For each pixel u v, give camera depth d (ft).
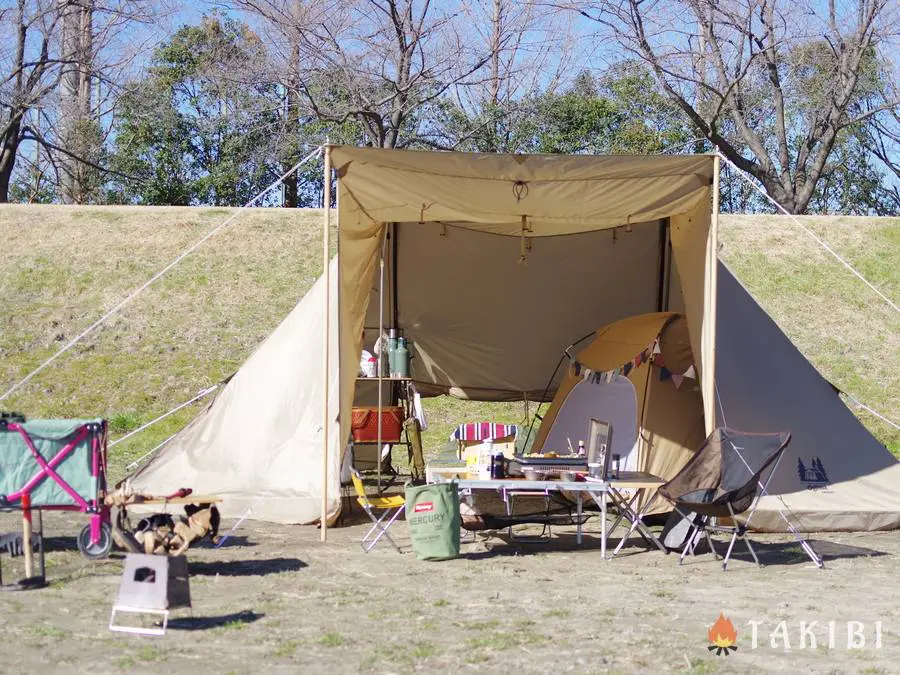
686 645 15.92
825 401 28.96
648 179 25.75
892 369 49.24
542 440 31.07
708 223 26.40
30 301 51.96
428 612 17.79
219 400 29.86
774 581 21.15
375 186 25.72
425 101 70.79
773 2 70.85
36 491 19.80
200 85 79.61
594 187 25.72
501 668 14.48
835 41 71.20
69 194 81.56
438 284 37.19
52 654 14.69
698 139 76.79
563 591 19.75
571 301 37.42
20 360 47.70
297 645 15.46
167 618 16.49
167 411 45.24
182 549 20.48
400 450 41.75
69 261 55.31
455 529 23.00
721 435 23.95
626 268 37.01
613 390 29.63
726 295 29.14
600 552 24.17
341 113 69.87
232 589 19.42
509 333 37.60
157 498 20.54
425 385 37.65
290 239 58.54
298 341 29.66
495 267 37.14
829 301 54.03
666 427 28.25
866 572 22.22
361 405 36.19
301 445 28.32
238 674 13.97
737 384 28.19
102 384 46.57
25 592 18.60
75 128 80.28
